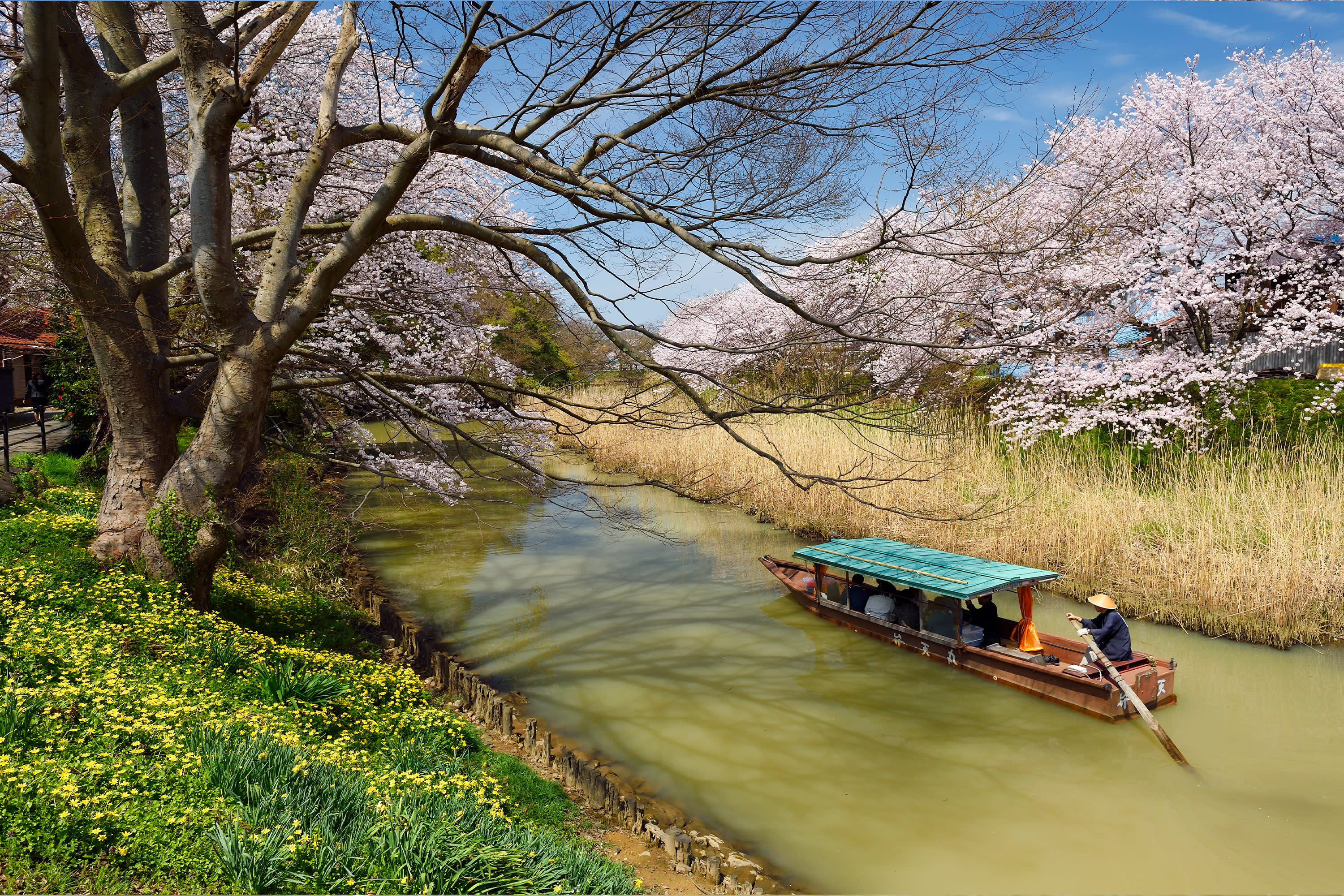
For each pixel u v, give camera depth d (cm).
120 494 864
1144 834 641
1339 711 855
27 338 1869
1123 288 1606
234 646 690
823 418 1936
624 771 747
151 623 684
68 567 779
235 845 387
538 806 616
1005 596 1251
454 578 1402
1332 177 1483
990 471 1508
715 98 751
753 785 723
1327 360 1667
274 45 773
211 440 815
